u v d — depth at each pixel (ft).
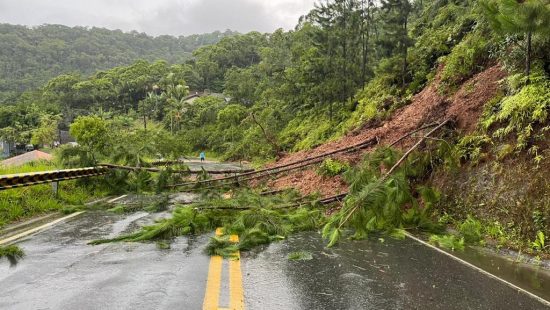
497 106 26.86
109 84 360.89
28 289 13.12
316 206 29.94
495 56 32.55
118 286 13.65
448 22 55.83
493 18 25.41
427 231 24.18
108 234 21.84
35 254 17.43
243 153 123.54
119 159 43.01
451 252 19.80
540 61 25.81
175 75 345.10
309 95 97.76
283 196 35.35
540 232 19.06
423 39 58.85
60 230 22.52
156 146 46.55
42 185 31.30
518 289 14.83
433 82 42.45
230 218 25.23
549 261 17.79
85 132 59.93
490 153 24.86
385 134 39.65
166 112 291.99
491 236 21.40
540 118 22.34
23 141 231.71
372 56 88.84
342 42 83.05
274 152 86.12
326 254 19.07
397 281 15.28
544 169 20.72
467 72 35.01
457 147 27.66
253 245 20.48
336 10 84.64
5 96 450.30
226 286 14.11
